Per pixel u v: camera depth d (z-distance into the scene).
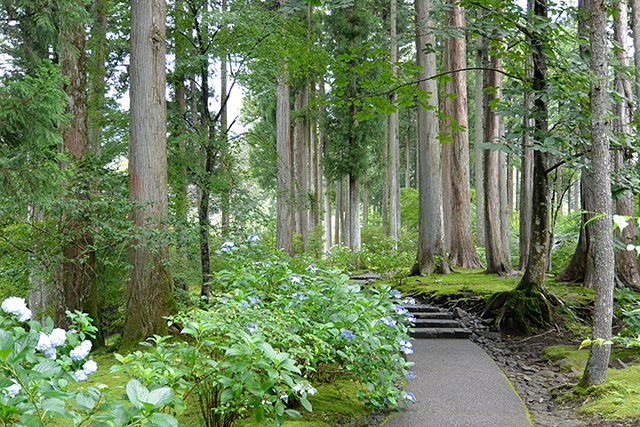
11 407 1.78
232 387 3.04
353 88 21.67
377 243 15.82
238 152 10.44
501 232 16.12
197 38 10.03
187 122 10.18
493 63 13.69
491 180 13.91
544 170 8.77
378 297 5.19
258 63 9.75
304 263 8.90
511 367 6.69
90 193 8.08
